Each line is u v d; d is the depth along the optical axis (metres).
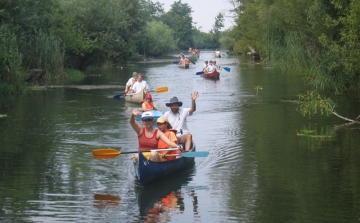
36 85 25.58
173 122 9.74
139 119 14.54
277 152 10.15
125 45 48.81
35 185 8.08
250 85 24.22
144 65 47.19
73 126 13.39
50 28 31.12
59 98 19.91
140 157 7.89
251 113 15.31
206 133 12.30
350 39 16.69
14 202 7.23
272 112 15.39
